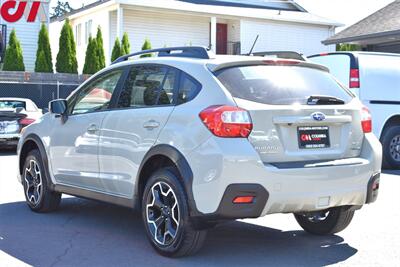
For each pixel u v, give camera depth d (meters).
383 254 5.53
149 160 5.43
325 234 6.20
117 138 5.82
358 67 10.70
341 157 5.33
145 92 5.72
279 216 7.11
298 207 5.00
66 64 25.92
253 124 4.86
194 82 5.22
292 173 4.88
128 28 30.42
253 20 32.75
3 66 24.92
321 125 5.22
